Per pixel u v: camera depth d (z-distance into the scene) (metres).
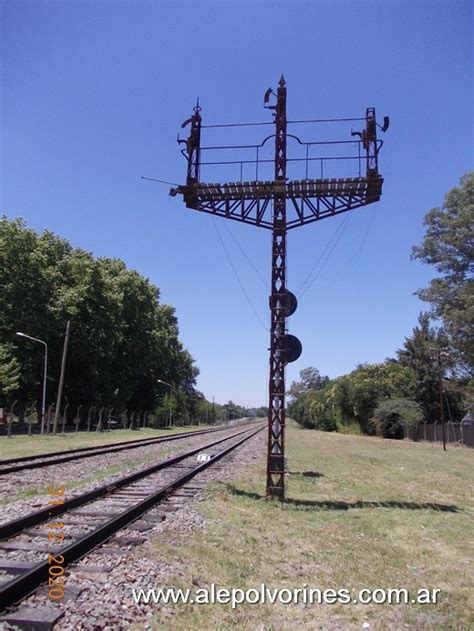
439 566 7.76
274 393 13.16
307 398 118.44
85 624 5.12
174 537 8.59
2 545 7.62
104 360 58.06
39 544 7.82
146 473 16.70
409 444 46.94
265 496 13.00
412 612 6.04
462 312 38.19
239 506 11.83
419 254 43.22
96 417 60.81
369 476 18.62
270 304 13.21
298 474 18.27
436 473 20.50
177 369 94.38
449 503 13.09
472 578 7.29
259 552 8.16
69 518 9.77
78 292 51.66
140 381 73.31
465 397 60.09
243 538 8.91
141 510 10.42
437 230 42.69
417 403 62.44
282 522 10.37
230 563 7.44
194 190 13.20
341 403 75.12
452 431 50.62
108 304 56.94
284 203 13.30
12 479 15.13
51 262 54.09
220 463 21.80
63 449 27.11
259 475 17.59
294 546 8.61
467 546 8.91
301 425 132.62
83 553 7.37
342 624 5.65
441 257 42.00
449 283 42.50
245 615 5.72
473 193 40.91
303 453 29.34
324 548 8.54
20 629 4.97
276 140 13.30
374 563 7.81
